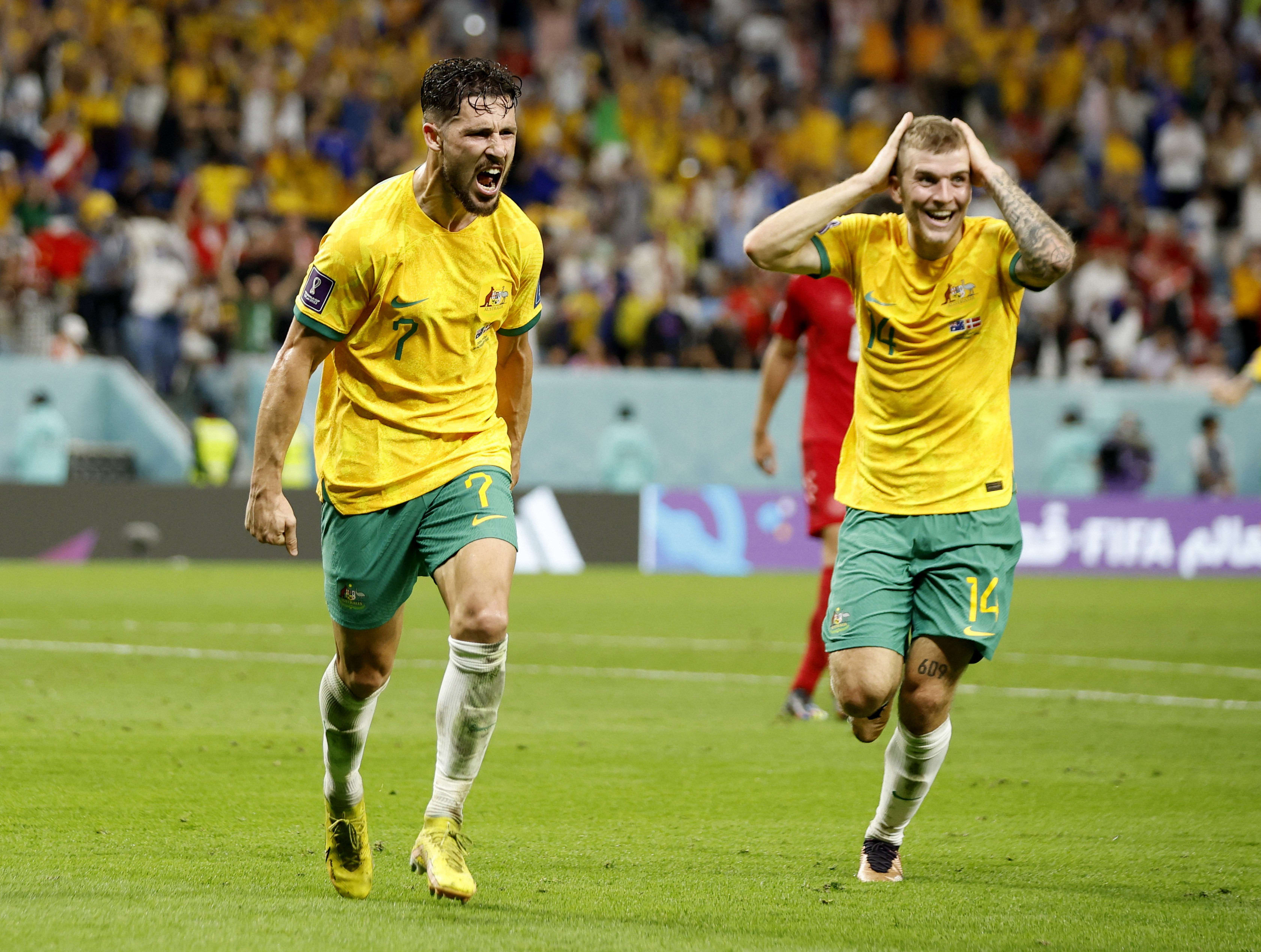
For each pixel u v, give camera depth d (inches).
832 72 3602.4
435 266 538.9
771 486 2679.6
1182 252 3152.1
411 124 3093.0
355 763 548.1
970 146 592.7
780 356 1010.7
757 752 892.0
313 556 2340.1
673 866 610.2
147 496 2277.3
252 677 1147.3
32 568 2129.7
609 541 2445.9
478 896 549.3
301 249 2659.9
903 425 601.0
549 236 2822.3
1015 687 1218.0
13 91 2815.0
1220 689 1224.8
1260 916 542.3
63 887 542.6
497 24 3380.9
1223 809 754.2
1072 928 523.2
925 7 3639.3
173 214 2642.7
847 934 508.7
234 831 651.5
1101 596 2140.7
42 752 820.6
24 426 2381.9
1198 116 3602.4
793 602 1916.8
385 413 546.0
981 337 598.5
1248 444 2839.6
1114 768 866.8
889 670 582.6
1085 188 3255.4
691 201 3046.3
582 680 1194.6
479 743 539.2
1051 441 2758.4
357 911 518.9
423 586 2027.6
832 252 610.2
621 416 2564.0
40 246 2586.1
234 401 2529.5
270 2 3191.4
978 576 593.0
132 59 2910.9
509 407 599.2
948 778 829.8
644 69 3430.1
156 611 1617.9
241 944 468.4
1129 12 3715.6
